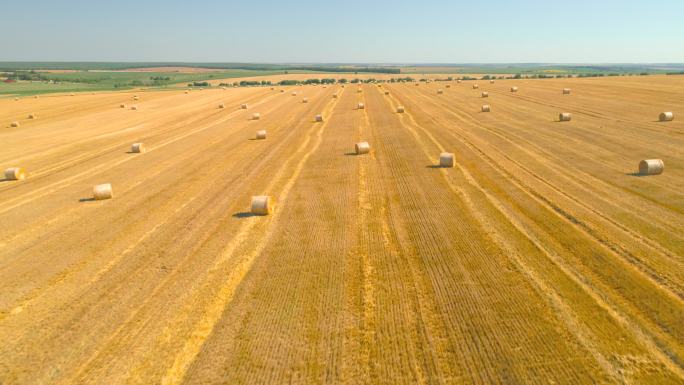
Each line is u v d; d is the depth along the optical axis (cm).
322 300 1033
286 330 929
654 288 980
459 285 1056
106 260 1314
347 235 1394
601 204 1502
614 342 827
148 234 1502
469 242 1280
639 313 903
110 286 1155
